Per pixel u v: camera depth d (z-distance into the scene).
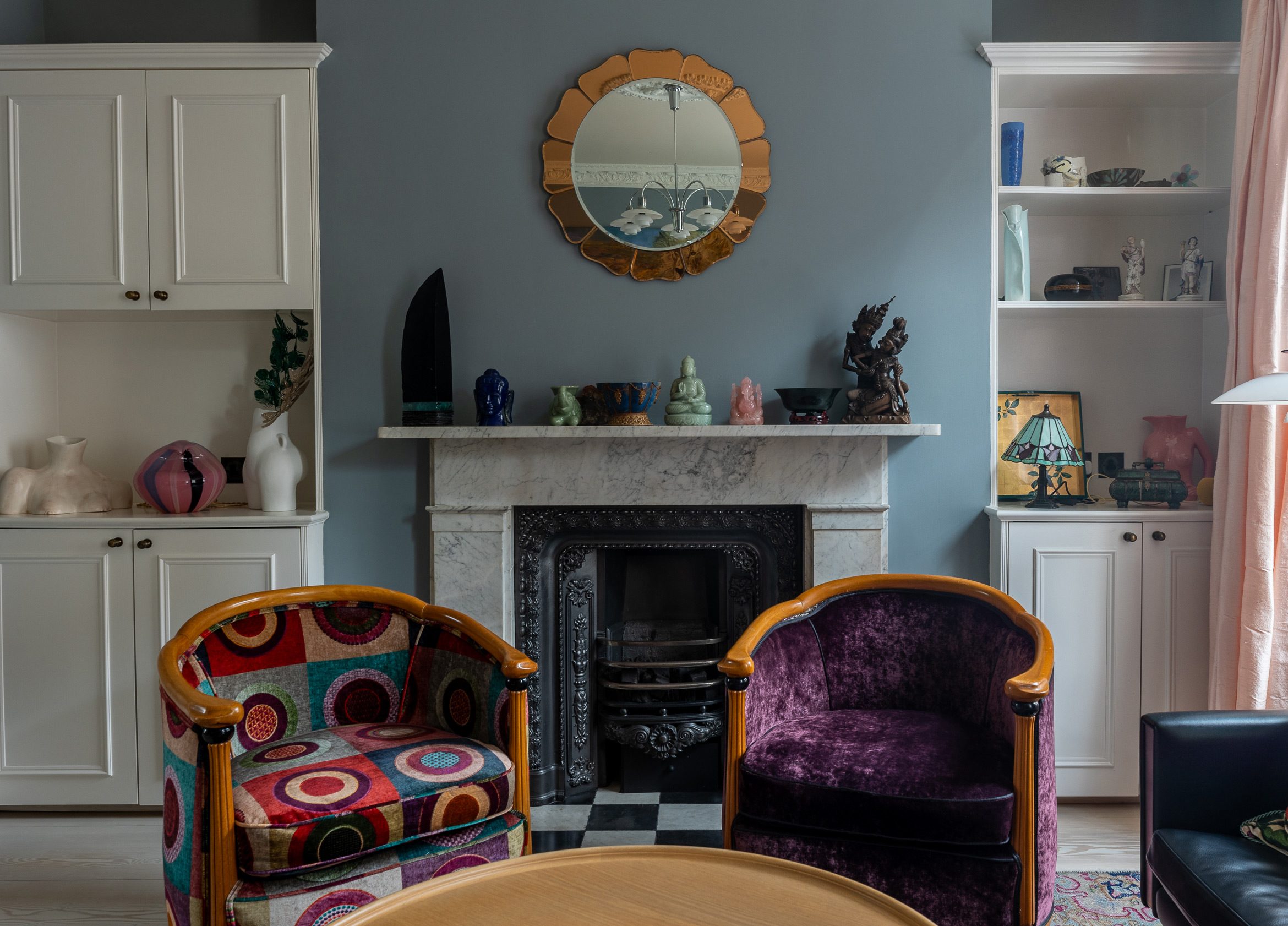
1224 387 2.61
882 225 2.79
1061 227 3.02
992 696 2.04
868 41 2.78
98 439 3.02
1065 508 2.77
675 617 2.95
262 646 2.03
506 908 1.24
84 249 2.69
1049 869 1.78
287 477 2.76
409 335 2.67
